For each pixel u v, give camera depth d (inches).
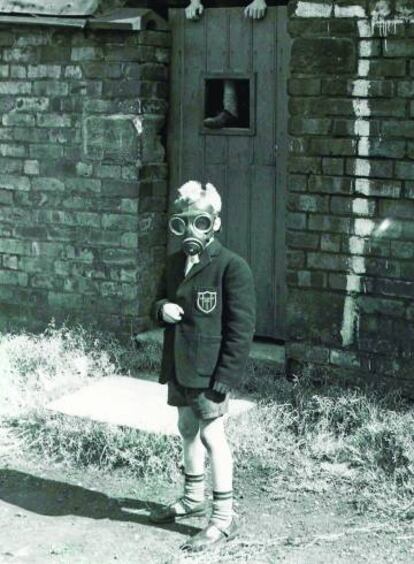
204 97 243.9
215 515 171.6
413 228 206.7
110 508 185.5
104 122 243.4
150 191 245.9
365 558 167.9
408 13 202.5
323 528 177.0
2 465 201.6
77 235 249.9
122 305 246.8
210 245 169.6
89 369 236.2
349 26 208.5
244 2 239.5
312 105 214.5
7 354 240.2
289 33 215.5
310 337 220.4
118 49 240.5
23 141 253.6
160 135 248.4
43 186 252.5
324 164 214.7
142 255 245.8
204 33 242.1
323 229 216.2
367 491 185.9
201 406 168.1
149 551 171.2
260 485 191.2
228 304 167.6
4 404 221.0
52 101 248.8
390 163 207.8
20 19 243.0
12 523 180.7
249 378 224.4
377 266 211.5
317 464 195.8
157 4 248.7
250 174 240.4
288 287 221.6
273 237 239.1
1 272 260.5
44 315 256.7
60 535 176.6
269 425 205.9
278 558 167.9
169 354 172.9
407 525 176.9
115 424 206.5
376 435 198.1
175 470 195.8
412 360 209.2
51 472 199.2
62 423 209.9
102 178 245.4
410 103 204.5
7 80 253.6
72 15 240.2
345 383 217.2
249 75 237.3
